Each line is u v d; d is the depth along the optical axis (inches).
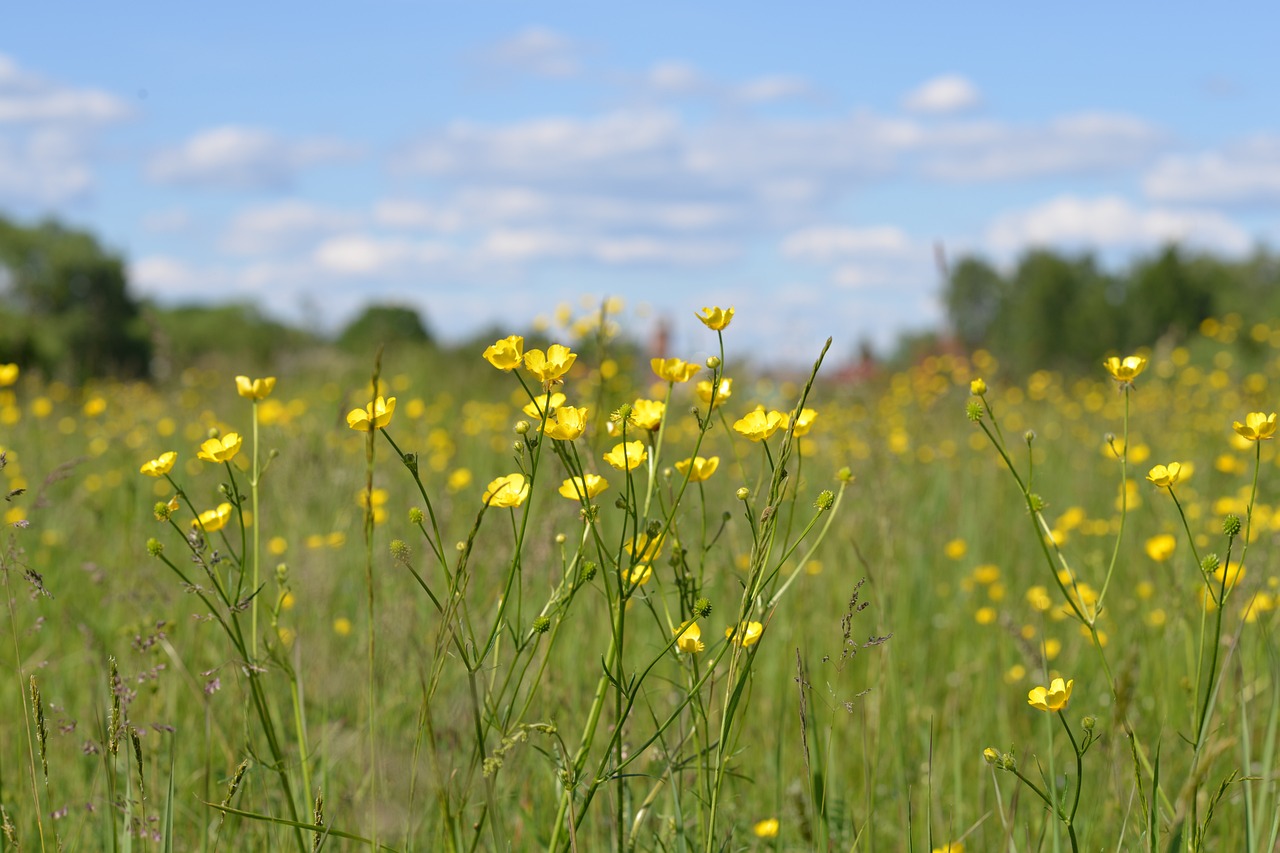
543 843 98.7
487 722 83.2
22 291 1619.1
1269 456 229.8
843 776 121.9
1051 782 90.7
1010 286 1902.1
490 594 134.7
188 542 87.7
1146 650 152.2
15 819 109.0
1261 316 1202.0
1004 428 349.4
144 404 413.1
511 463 268.4
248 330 1696.6
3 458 95.9
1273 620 128.0
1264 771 101.4
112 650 146.8
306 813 95.7
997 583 192.1
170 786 92.9
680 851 92.4
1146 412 365.4
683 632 81.6
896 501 208.8
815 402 359.9
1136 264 1759.4
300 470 197.0
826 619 163.3
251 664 89.4
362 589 157.9
